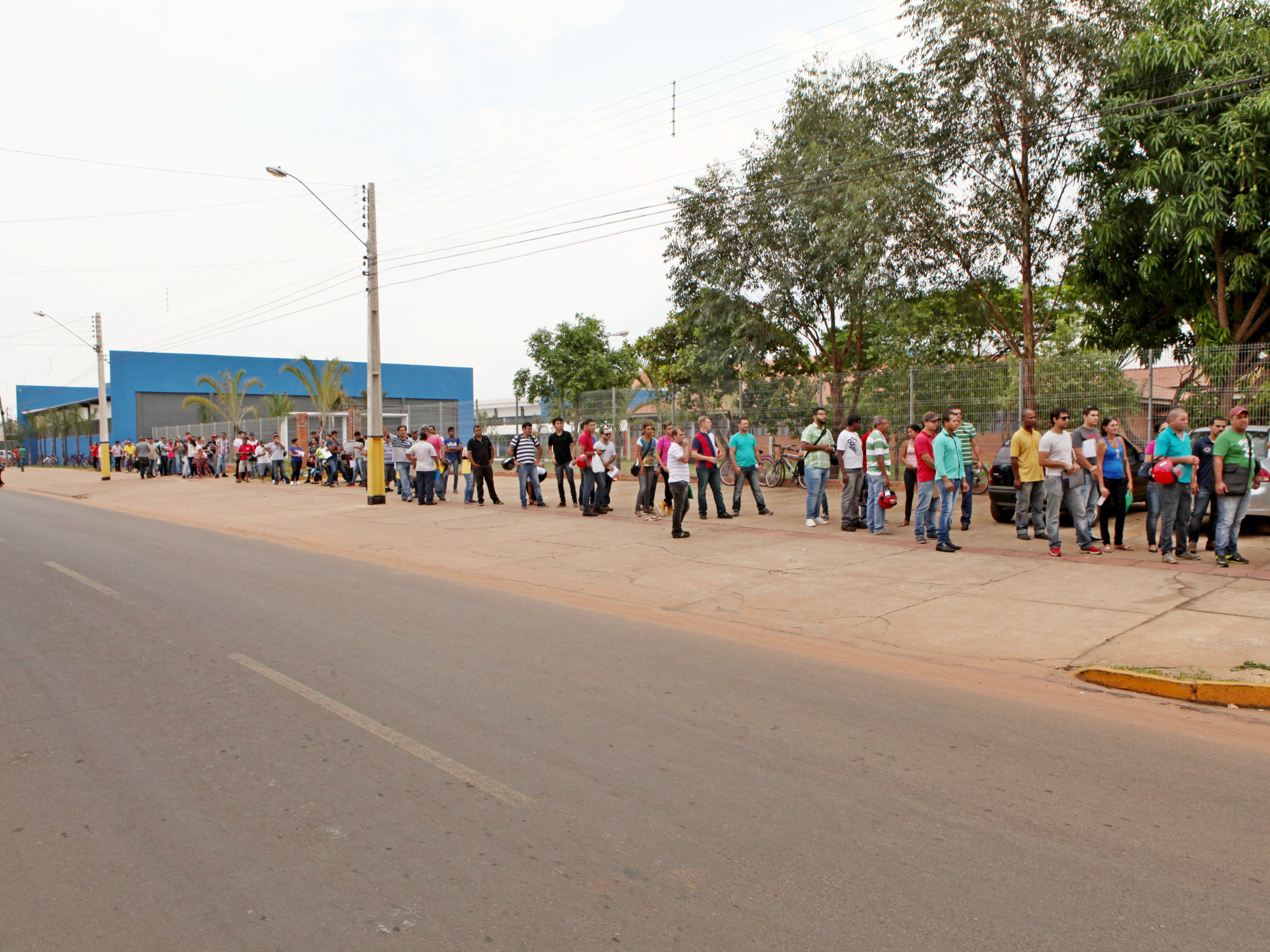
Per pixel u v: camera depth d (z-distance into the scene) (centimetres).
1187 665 602
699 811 384
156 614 799
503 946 282
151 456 3697
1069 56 1720
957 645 691
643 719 508
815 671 621
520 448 1809
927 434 1166
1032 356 1938
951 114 1825
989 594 863
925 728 498
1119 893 316
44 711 524
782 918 298
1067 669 622
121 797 400
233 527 1656
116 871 333
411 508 1889
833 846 351
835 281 2006
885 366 2234
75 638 705
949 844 354
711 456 1508
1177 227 1572
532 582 1007
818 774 428
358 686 571
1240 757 457
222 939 287
